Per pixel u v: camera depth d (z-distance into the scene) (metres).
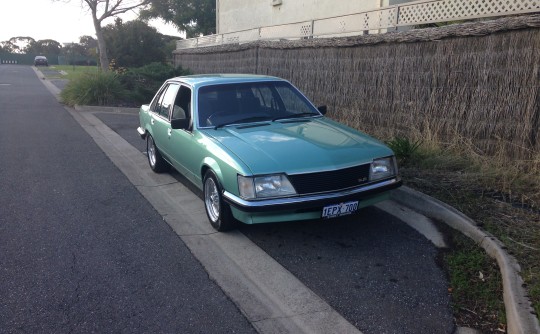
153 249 4.58
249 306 3.57
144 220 5.37
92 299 3.66
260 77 6.30
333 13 14.58
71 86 17.05
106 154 8.93
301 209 4.30
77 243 4.71
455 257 4.24
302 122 5.55
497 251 4.04
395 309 3.50
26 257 4.39
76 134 11.02
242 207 4.25
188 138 5.54
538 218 4.70
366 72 8.94
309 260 4.31
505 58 6.30
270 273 4.07
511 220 4.66
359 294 3.71
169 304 3.59
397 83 8.18
